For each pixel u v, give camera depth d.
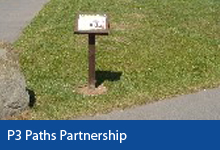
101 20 10.11
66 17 16.45
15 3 19.41
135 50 13.07
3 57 9.30
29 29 15.23
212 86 10.68
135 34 14.43
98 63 12.11
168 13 17.14
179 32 14.77
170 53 12.89
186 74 11.47
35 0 19.98
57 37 14.16
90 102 9.90
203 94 10.30
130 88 10.62
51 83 10.88
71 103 9.88
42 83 10.86
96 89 10.61
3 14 17.59
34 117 9.27
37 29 15.18
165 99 10.03
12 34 15.05
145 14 16.92
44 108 9.66
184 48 13.33
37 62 12.19
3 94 9.00
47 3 18.92
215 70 11.76
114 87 10.71
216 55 12.86
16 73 9.16
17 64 9.34
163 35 14.41
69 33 14.54
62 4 18.34
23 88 9.28
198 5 18.62
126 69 11.77
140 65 12.03
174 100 10.00
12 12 17.89
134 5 18.17
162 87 10.65
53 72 11.54
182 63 12.20
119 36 14.20
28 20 16.72
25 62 12.16
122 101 9.91
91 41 10.26
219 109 9.66
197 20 16.39
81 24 10.10
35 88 10.58
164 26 15.41
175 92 10.34
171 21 16.08
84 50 13.04
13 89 9.10
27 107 9.41
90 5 18.09
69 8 17.69
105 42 13.62
